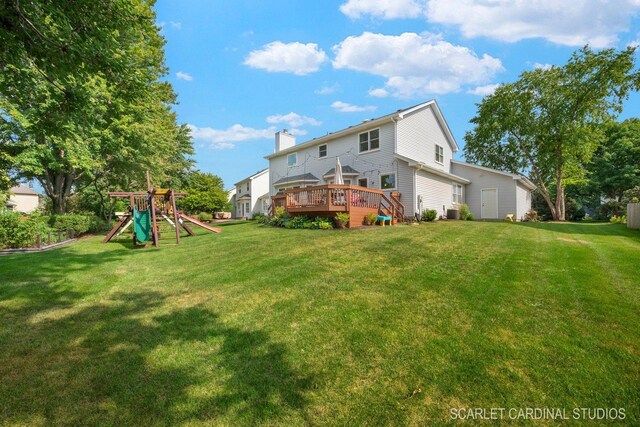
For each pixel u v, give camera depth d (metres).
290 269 5.51
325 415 2.11
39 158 12.84
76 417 2.15
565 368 2.46
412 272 5.04
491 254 6.16
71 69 3.94
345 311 3.67
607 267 5.04
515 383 2.32
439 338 2.97
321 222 11.26
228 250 7.68
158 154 18.77
